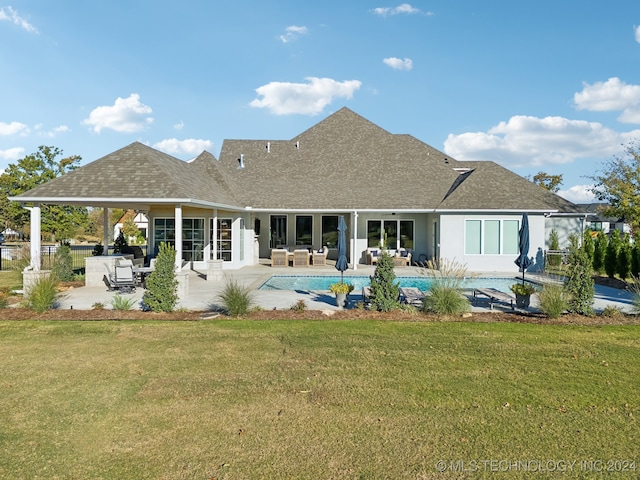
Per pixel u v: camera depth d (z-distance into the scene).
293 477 3.79
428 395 5.63
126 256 17.14
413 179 25.50
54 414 5.02
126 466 3.96
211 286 15.88
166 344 7.93
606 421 4.91
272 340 8.24
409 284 17.84
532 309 11.67
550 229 26.70
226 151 28.55
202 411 5.12
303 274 19.55
